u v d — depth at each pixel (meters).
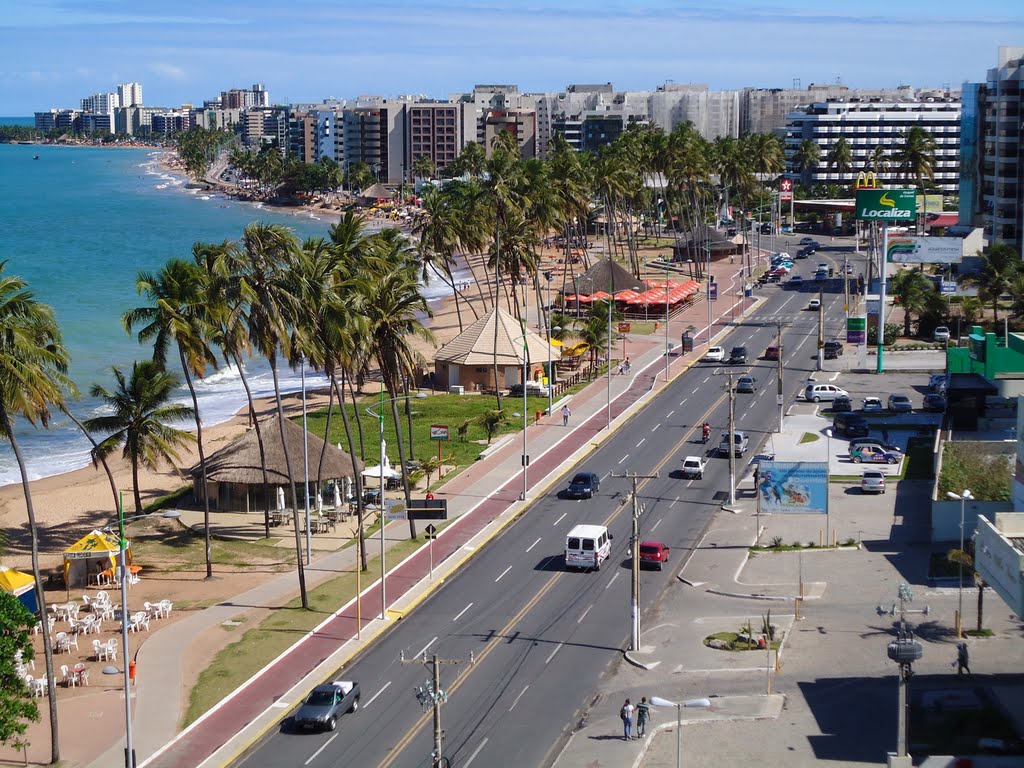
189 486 110.69
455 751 57.94
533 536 92.44
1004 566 60.22
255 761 57.12
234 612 77.62
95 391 98.75
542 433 124.25
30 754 58.31
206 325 84.69
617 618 75.50
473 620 75.62
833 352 159.75
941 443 108.62
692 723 60.59
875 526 92.69
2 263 63.62
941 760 54.25
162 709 63.09
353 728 60.69
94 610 76.75
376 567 86.25
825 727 59.72
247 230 79.62
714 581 81.69
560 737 59.34
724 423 127.00
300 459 100.38
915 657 55.22
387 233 122.94
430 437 116.94
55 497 108.44
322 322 82.62
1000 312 185.38
